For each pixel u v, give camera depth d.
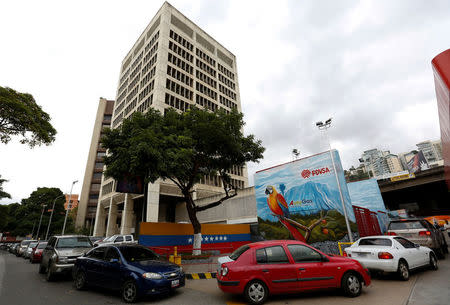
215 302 6.01
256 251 6.03
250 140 16.67
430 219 32.88
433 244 9.63
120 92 54.12
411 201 66.44
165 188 34.59
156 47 42.50
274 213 16.33
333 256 6.53
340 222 13.38
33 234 59.31
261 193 17.25
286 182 16.16
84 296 7.01
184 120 15.62
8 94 15.31
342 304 5.44
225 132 14.77
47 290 7.82
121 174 13.68
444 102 2.58
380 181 49.62
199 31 51.62
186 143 13.41
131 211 35.66
